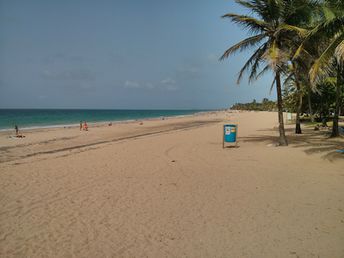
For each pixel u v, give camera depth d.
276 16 12.66
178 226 5.01
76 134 23.41
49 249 4.26
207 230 4.83
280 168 9.38
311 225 4.98
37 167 10.01
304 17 12.73
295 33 12.70
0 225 5.15
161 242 4.44
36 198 6.63
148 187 7.42
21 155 13.06
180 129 27.73
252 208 5.82
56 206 6.09
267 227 4.92
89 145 16.23
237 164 10.15
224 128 14.02
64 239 4.58
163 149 14.04
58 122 44.97
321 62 9.14
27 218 5.46
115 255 4.07
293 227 4.91
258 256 3.99
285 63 11.73
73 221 5.29
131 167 9.90
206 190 7.11
